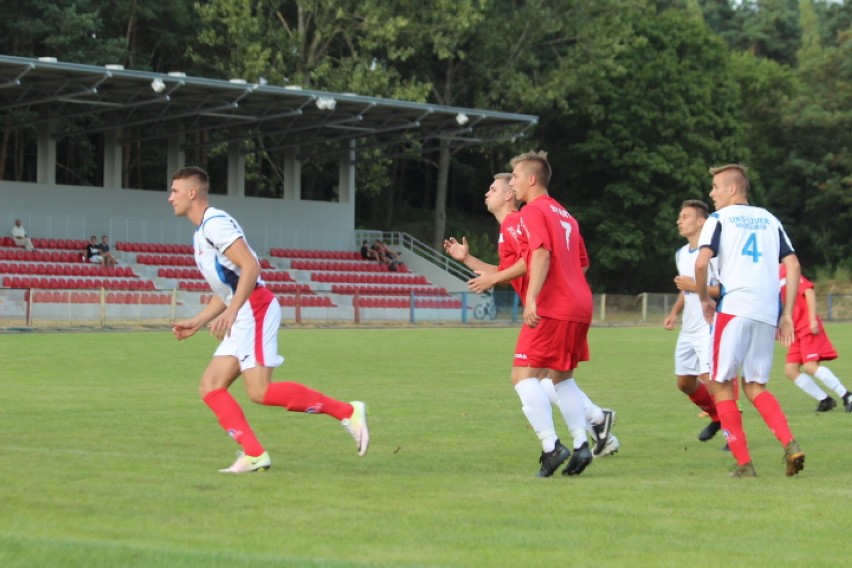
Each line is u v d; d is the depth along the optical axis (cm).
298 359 3375
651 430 1789
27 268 5756
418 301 6606
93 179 8662
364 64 7900
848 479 1264
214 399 1230
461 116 6531
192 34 8381
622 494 1129
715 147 9588
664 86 9381
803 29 15625
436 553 843
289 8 8950
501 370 2981
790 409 2205
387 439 1606
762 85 11250
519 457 1446
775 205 11331
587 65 8844
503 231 1378
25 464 1230
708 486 1192
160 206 6688
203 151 8362
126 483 1107
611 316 7069
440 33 8069
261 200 7088
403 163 10088
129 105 5812
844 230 11106
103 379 2539
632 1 9212
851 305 8056
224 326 1188
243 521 938
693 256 1680
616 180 9744
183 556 768
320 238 7294
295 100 6166
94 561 746
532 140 9631
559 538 909
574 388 1306
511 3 9125
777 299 1312
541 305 1272
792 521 995
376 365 3155
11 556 753
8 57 5028
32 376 2606
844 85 10912
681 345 1672
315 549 843
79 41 7481
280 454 1426
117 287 5903
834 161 10881
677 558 848
